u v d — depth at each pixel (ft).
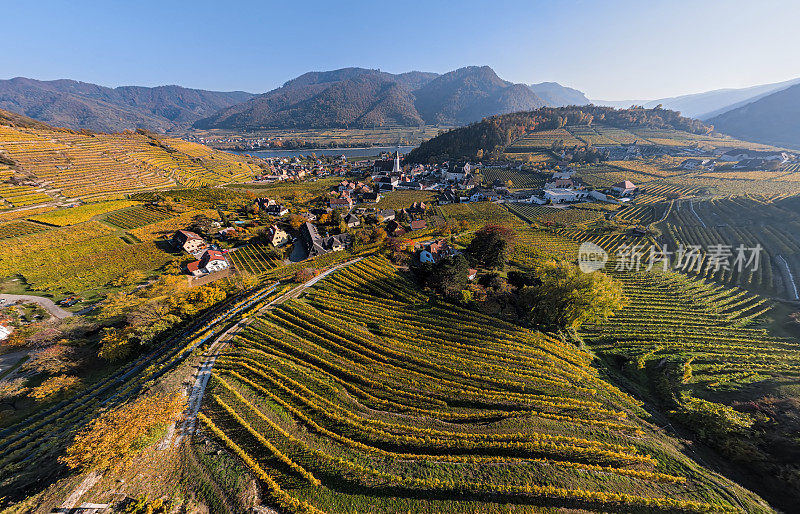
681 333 185.78
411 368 140.97
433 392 126.52
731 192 479.41
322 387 123.03
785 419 111.86
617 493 82.94
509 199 594.65
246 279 238.89
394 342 157.38
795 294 220.23
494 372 140.87
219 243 353.92
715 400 136.56
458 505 78.84
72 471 82.43
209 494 77.87
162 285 248.73
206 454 88.99
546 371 145.48
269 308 187.21
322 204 536.83
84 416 117.08
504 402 122.42
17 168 461.37
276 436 96.89
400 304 197.88
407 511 77.36
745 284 241.14
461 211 516.73
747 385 141.79
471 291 213.25
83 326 185.57
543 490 80.94
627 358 165.58
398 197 645.51
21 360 167.12
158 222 397.39
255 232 377.91
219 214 445.37
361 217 470.80
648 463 95.20
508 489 81.20
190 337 161.17
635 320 199.72
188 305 193.88
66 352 158.92
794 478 91.50
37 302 236.63
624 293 233.55
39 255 304.91
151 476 81.56
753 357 161.79
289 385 122.83
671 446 108.06
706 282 251.39
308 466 87.81
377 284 217.56
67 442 96.68
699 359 162.30
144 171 605.73
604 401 128.26
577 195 556.51
